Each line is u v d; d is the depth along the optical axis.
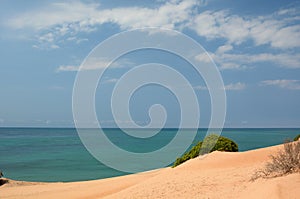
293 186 8.66
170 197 12.05
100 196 18.44
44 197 19.62
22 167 40.38
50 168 38.75
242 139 75.69
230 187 11.56
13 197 20.50
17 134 152.75
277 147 18.73
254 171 13.48
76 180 30.11
